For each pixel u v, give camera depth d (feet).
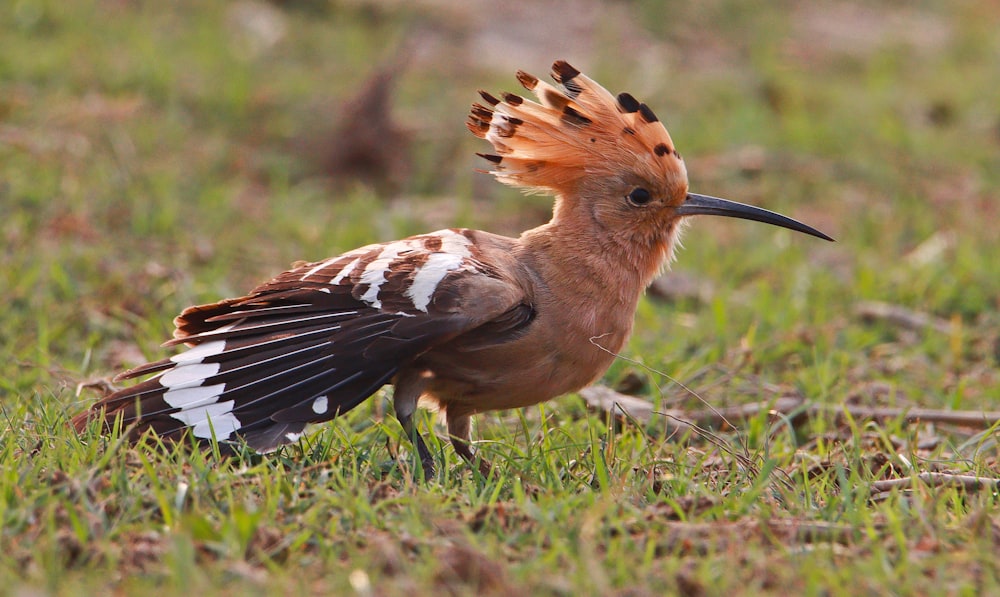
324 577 22.47
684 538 24.20
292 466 27.68
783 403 37.83
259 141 67.51
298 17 86.38
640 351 41.50
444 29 88.84
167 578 21.90
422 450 29.60
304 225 55.47
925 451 34.60
